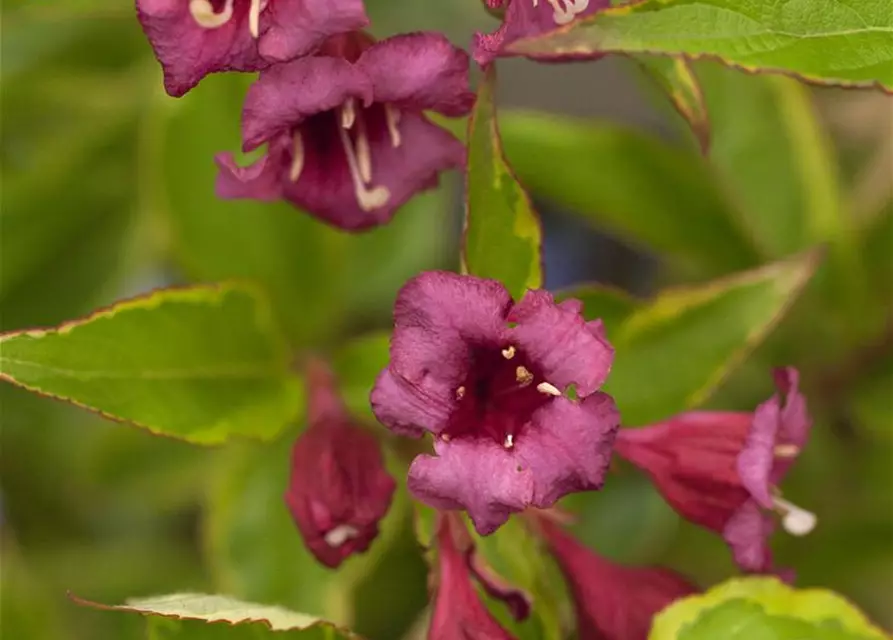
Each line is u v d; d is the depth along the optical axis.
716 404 0.53
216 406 0.48
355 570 0.49
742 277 0.48
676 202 0.52
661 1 0.42
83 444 0.54
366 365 0.49
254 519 0.49
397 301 0.44
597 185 0.52
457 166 0.46
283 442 0.50
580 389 0.44
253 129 0.44
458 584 0.45
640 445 0.46
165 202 0.50
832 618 0.45
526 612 0.46
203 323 0.48
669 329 0.48
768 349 0.53
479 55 0.43
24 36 0.54
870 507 0.53
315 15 0.43
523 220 0.45
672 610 0.46
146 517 0.56
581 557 0.47
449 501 0.43
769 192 0.52
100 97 0.54
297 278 0.51
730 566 0.53
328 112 0.45
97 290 0.53
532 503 0.43
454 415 0.44
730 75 0.52
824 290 0.52
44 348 0.46
